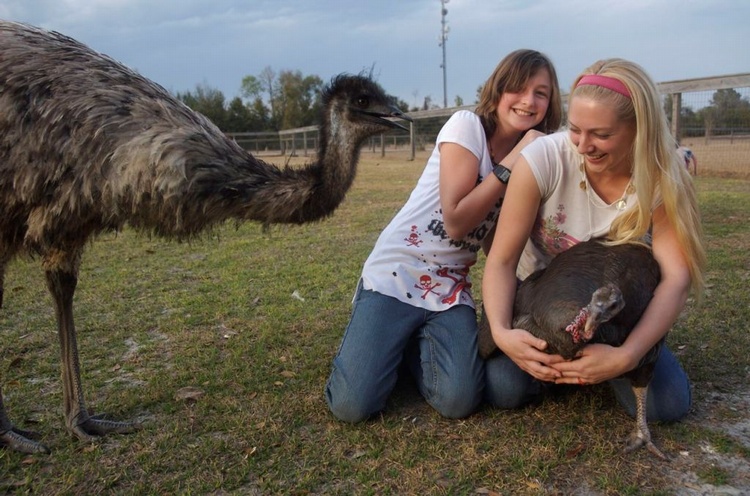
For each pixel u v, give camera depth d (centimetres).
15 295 621
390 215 1041
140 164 348
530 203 316
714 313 481
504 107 353
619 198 309
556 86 355
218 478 304
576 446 318
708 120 1611
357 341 351
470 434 335
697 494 280
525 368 299
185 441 338
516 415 353
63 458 327
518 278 371
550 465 303
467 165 342
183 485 301
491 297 318
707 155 1605
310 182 403
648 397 327
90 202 349
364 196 1309
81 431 347
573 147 309
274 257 742
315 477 302
